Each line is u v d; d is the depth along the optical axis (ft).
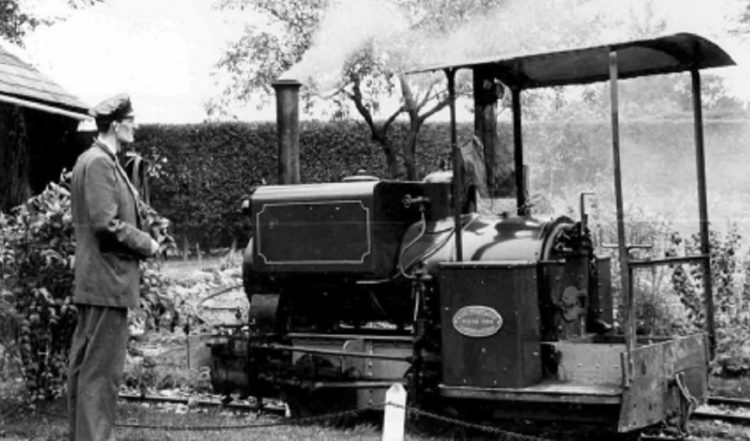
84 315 20.30
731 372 35.19
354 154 79.56
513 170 29.76
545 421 25.94
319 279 28.14
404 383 26.40
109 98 20.56
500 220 26.66
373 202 26.71
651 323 36.81
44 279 29.35
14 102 44.68
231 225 77.87
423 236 27.17
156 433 25.35
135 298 20.24
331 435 25.36
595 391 23.15
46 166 50.49
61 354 29.99
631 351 22.72
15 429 25.91
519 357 23.95
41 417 27.73
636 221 41.65
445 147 78.28
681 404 24.97
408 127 78.59
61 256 28.76
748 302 36.47
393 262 27.17
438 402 26.81
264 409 30.35
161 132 76.48
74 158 51.90
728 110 72.18
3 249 28.84
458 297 24.76
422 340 25.89
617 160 22.50
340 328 29.89
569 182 68.44
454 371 24.79
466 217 27.30
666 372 24.40
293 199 28.07
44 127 50.34
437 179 27.71
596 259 27.86
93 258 19.88
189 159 76.95
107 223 19.62
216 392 29.89
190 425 26.81
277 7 63.77
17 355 29.66
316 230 27.61
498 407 25.23
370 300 28.43
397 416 17.11
